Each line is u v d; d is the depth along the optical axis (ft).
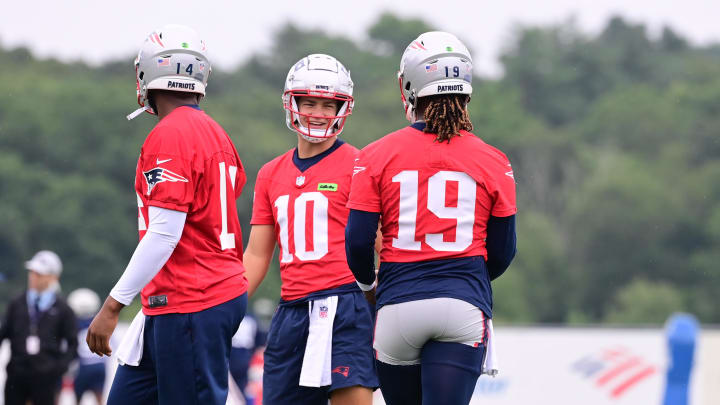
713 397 170.09
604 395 174.70
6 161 552.41
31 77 641.81
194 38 60.18
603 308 647.97
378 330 59.88
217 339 58.85
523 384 176.55
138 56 60.29
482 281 59.00
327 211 71.92
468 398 58.95
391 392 61.46
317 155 73.41
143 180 57.57
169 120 58.08
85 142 589.73
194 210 58.18
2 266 513.04
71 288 525.34
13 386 130.72
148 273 56.34
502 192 58.80
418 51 59.82
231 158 60.59
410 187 58.44
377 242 70.95
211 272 58.85
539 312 616.39
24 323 130.31
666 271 650.43
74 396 160.04
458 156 58.54
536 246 632.38
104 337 56.49
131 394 60.18
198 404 58.49
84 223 539.29
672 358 171.53
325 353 70.74
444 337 58.13
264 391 74.33
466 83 59.36
